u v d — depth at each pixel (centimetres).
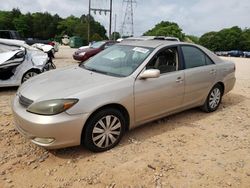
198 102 555
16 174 350
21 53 755
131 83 421
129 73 436
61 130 356
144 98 437
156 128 502
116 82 410
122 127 422
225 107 651
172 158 400
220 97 614
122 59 479
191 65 524
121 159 390
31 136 365
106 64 482
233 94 797
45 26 10331
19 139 436
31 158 385
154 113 465
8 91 747
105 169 366
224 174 367
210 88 571
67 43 6038
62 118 356
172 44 505
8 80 738
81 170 362
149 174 359
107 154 402
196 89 533
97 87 390
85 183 338
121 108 417
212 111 603
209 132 497
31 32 10256
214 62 579
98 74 445
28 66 766
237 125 536
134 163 382
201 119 558
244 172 374
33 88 399
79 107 365
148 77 427
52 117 354
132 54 479
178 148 431
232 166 387
